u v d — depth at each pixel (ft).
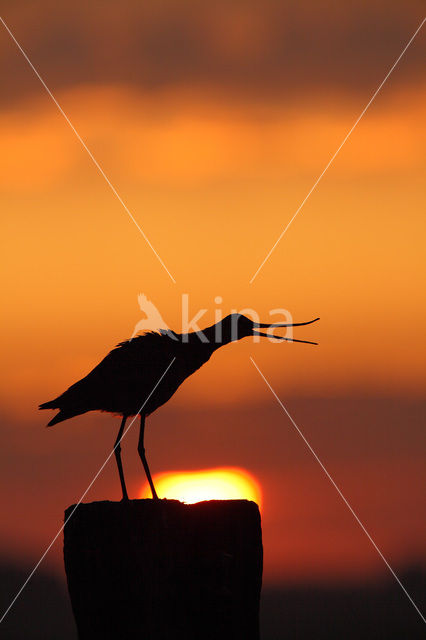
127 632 36.32
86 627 36.86
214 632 36.55
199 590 36.63
